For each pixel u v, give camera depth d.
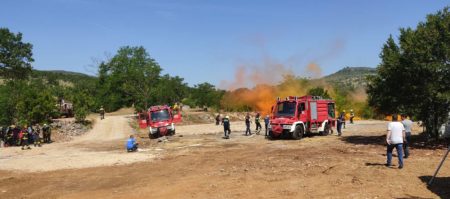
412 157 16.41
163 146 24.91
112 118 53.78
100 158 19.66
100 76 74.56
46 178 14.58
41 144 29.25
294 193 10.60
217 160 17.64
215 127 43.41
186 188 11.84
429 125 22.41
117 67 60.50
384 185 11.13
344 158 16.50
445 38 19.61
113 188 12.44
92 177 14.52
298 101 26.81
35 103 38.53
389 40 22.83
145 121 33.38
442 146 19.95
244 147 22.81
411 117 21.44
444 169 13.38
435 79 19.83
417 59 19.73
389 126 13.83
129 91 58.19
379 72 22.16
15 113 39.72
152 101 58.56
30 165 17.84
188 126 45.97
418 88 19.94
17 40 54.78
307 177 12.65
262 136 30.22
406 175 12.43
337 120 29.00
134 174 14.86
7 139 29.22
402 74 20.61
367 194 10.17
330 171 13.46
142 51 59.44
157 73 58.31
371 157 16.58
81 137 36.19
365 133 30.48
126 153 21.66
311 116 27.84
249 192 10.93
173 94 66.81
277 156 18.17
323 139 26.14
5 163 18.67
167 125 32.66
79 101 46.00
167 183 12.78
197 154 20.09
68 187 12.85
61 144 29.25
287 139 27.05
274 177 12.88
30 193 12.15
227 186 11.83
